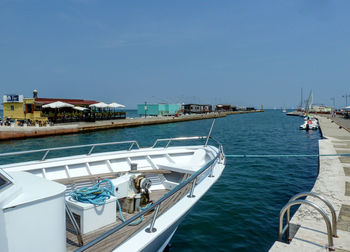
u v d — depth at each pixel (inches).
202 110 3772.1
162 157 299.7
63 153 770.2
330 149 574.9
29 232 91.4
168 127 1827.0
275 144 904.3
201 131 1512.1
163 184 267.3
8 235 85.8
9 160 665.0
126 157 274.2
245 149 786.2
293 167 523.8
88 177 220.1
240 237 237.1
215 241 230.7
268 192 361.4
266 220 271.3
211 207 305.6
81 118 1429.6
